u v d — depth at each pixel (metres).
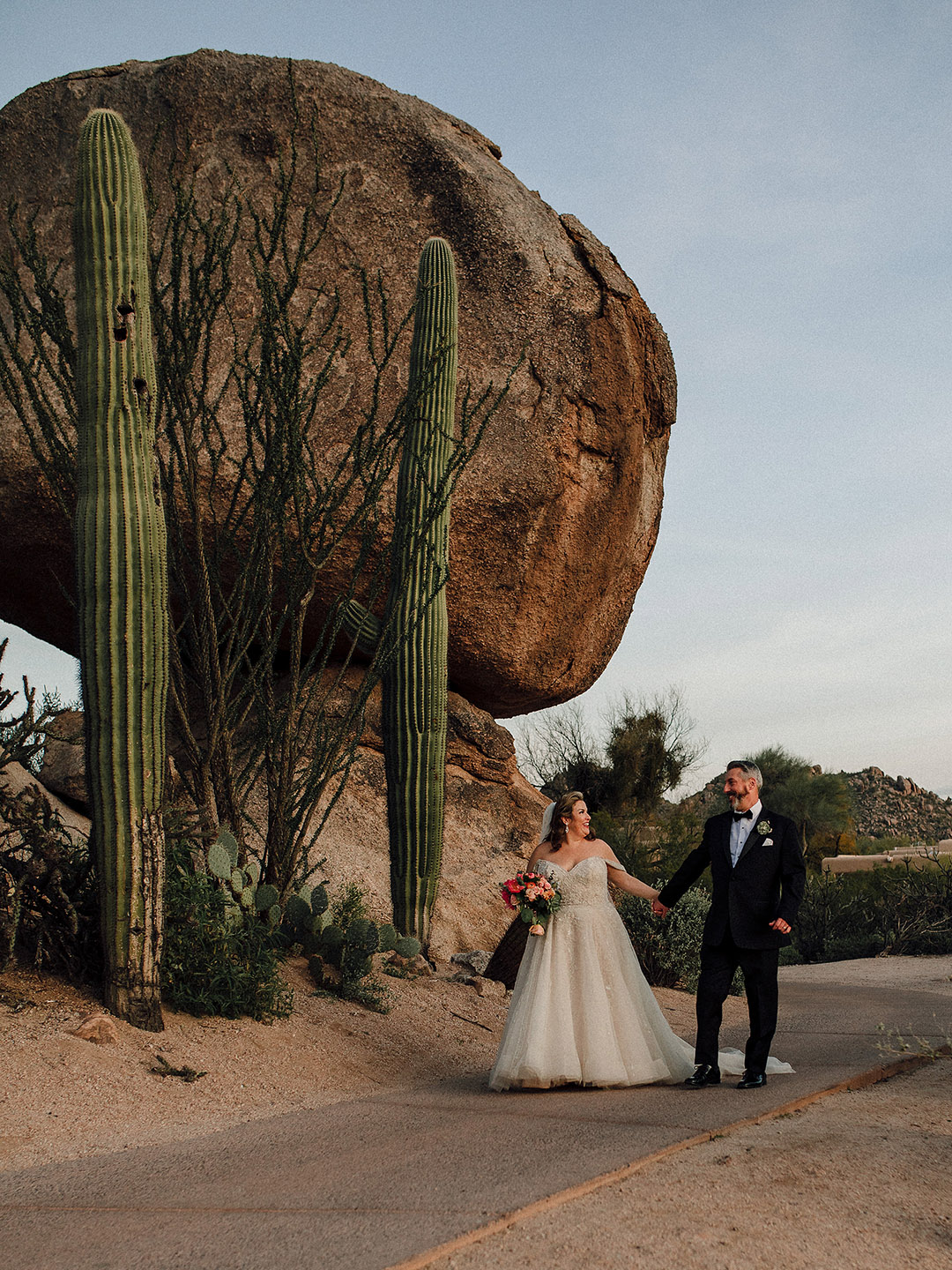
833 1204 3.46
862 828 68.19
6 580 13.49
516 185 14.59
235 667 8.30
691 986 11.42
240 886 7.53
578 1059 5.99
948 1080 5.98
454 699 14.18
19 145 13.87
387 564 9.39
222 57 13.88
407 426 9.46
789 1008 10.67
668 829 21.77
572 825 6.77
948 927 22.31
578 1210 3.41
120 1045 5.80
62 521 12.33
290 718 8.47
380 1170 4.06
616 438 14.24
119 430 6.30
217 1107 5.41
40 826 6.62
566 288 14.05
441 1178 3.87
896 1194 3.58
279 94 13.66
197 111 13.60
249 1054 6.24
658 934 11.49
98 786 6.22
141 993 6.15
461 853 13.31
